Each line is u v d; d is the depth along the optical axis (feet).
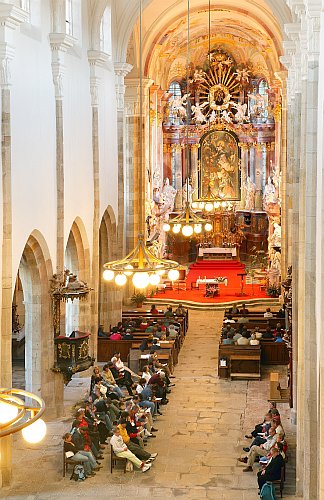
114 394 80.48
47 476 65.46
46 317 79.41
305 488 54.65
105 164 104.94
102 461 68.74
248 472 66.18
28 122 74.59
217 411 82.23
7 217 67.92
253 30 161.17
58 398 80.79
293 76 94.07
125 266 65.16
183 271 154.61
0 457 63.26
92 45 97.40
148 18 133.28
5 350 66.90
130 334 102.06
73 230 93.91
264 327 110.22
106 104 105.09
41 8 78.59
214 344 111.86
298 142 76.84
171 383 92.68
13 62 70.44
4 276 67.51
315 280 54.19
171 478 64.95
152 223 143.74
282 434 66.08
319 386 47.65
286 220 132.67
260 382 93.66
